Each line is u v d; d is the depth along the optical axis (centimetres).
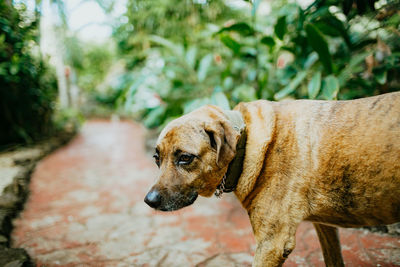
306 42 305
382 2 283
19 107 441
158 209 133
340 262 159
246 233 239
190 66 412
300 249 207
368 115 121
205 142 133
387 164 113
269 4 442
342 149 121
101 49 1259
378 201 118
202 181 137
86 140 695
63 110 637
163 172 137
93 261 206
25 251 213
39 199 327
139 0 501
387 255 188
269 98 304
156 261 205
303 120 134
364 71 304
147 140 575
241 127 138
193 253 213
